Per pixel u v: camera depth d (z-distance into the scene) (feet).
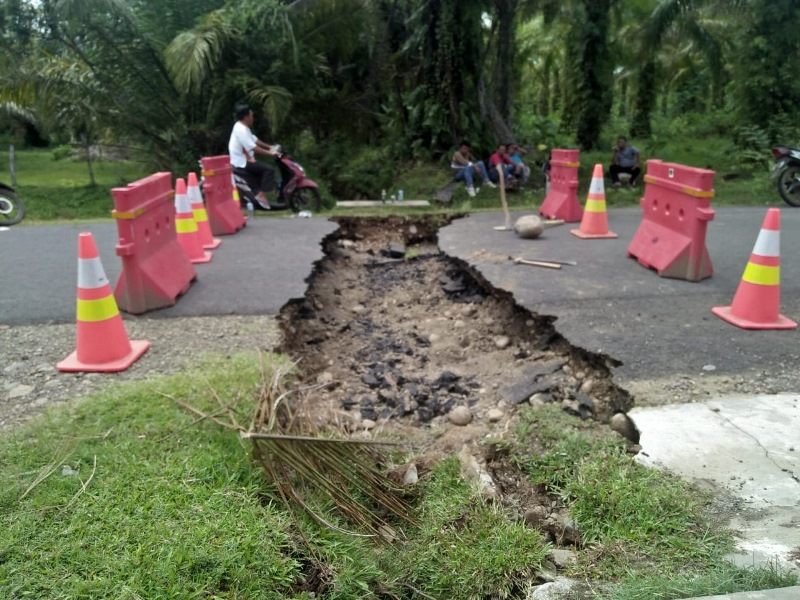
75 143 66.64
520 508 10.63
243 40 48.62
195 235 24.59
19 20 46.01
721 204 41.01
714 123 75.05
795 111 53.01
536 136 66.95
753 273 17.16
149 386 13.24
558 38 88.07
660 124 78.74
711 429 12.01
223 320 17.97
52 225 33.78
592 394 14.51
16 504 9.44
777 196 43.47
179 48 44.78
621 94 112.68
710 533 9.27
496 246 27.30
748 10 53.21
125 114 50.29
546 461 11.29
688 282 21.09
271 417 11.08
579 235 28.96
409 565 9.62
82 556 8.42
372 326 21.66
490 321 20.62
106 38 47.75
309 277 23.06
